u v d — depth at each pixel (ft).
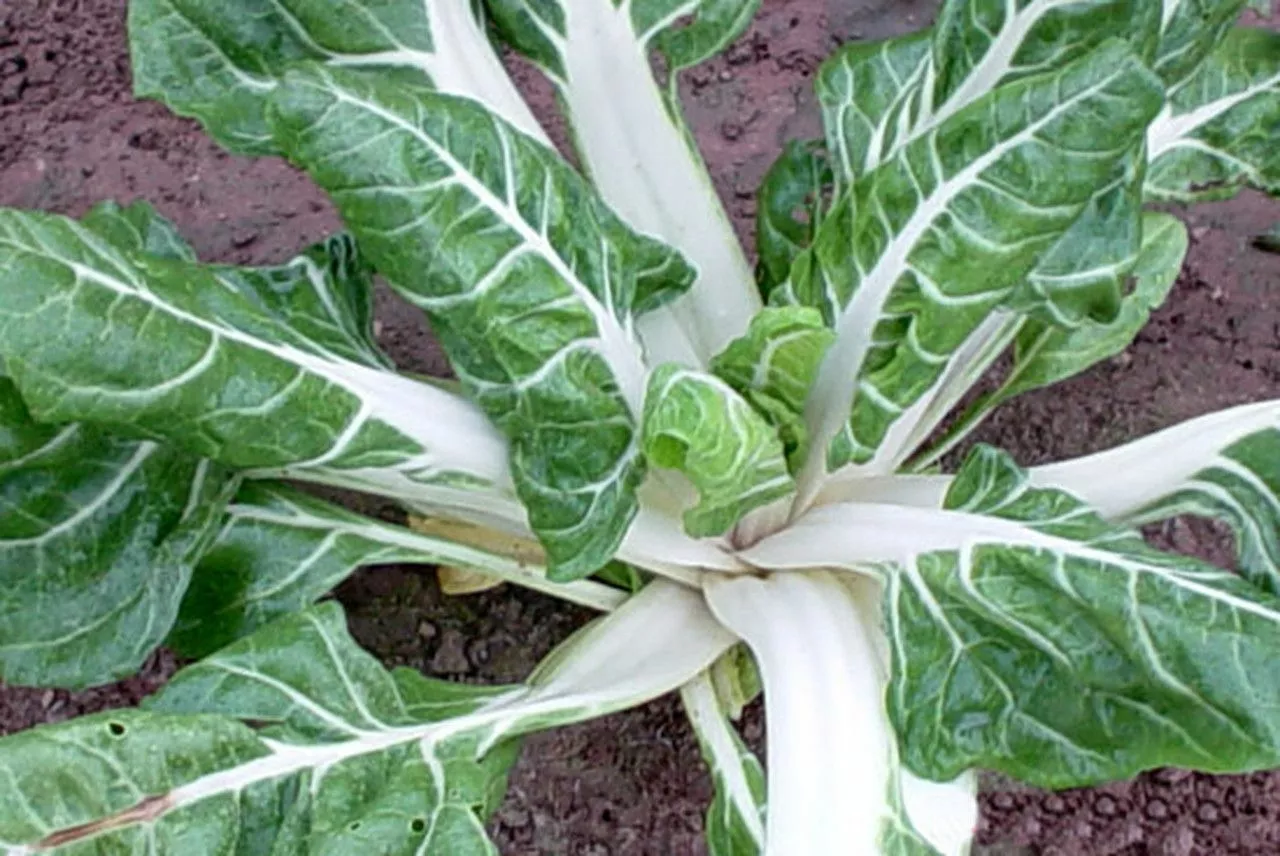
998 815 4.64
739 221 5.18
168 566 3.88
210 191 5.27
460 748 3.79
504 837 4.63
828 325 3.87
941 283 3.65
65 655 3.85
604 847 4.62
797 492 4.13
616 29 4.12
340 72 3.52
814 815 3.78
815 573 4.14
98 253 3.51
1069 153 3.44
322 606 3.83
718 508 3.88
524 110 4.10
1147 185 4.36
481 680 4.75
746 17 4.23
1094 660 3.69
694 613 4.25
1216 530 4.83
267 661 3.76
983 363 4.26
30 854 3.42
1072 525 3.76
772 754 3.86
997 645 3.79
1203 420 4.07
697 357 4.17
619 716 4.68
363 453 3.76
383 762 3.73
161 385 3.50
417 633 4.76
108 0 5.52
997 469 3.93
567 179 3.77
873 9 5.40
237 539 4.07
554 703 3.95
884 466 4.11
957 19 3.86
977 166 3.51
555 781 4.66
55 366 3.42
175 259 4.00
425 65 4.03
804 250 4.14
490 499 3.98
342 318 4.09
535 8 4.11
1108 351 4.43
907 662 3.84
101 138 5.35
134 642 3.87
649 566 4.19
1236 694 3.55
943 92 3.92
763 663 3.99
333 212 5.23
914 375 3.78
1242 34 4.32
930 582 3.84
